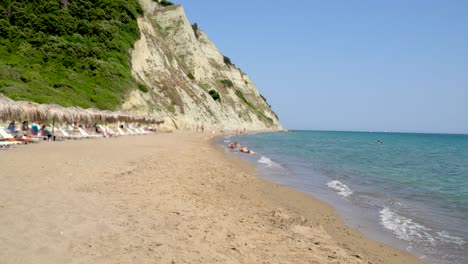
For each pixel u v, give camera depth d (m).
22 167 12.03
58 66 49.38
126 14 65.06
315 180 16.41
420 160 31.19
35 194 8.33
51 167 12.48
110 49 56.78
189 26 102.62
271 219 8.62
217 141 43.88
